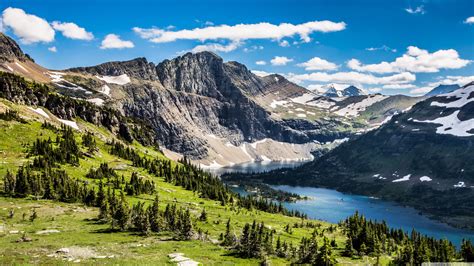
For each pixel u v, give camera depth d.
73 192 148.88
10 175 145.62
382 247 148.50
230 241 100.69
